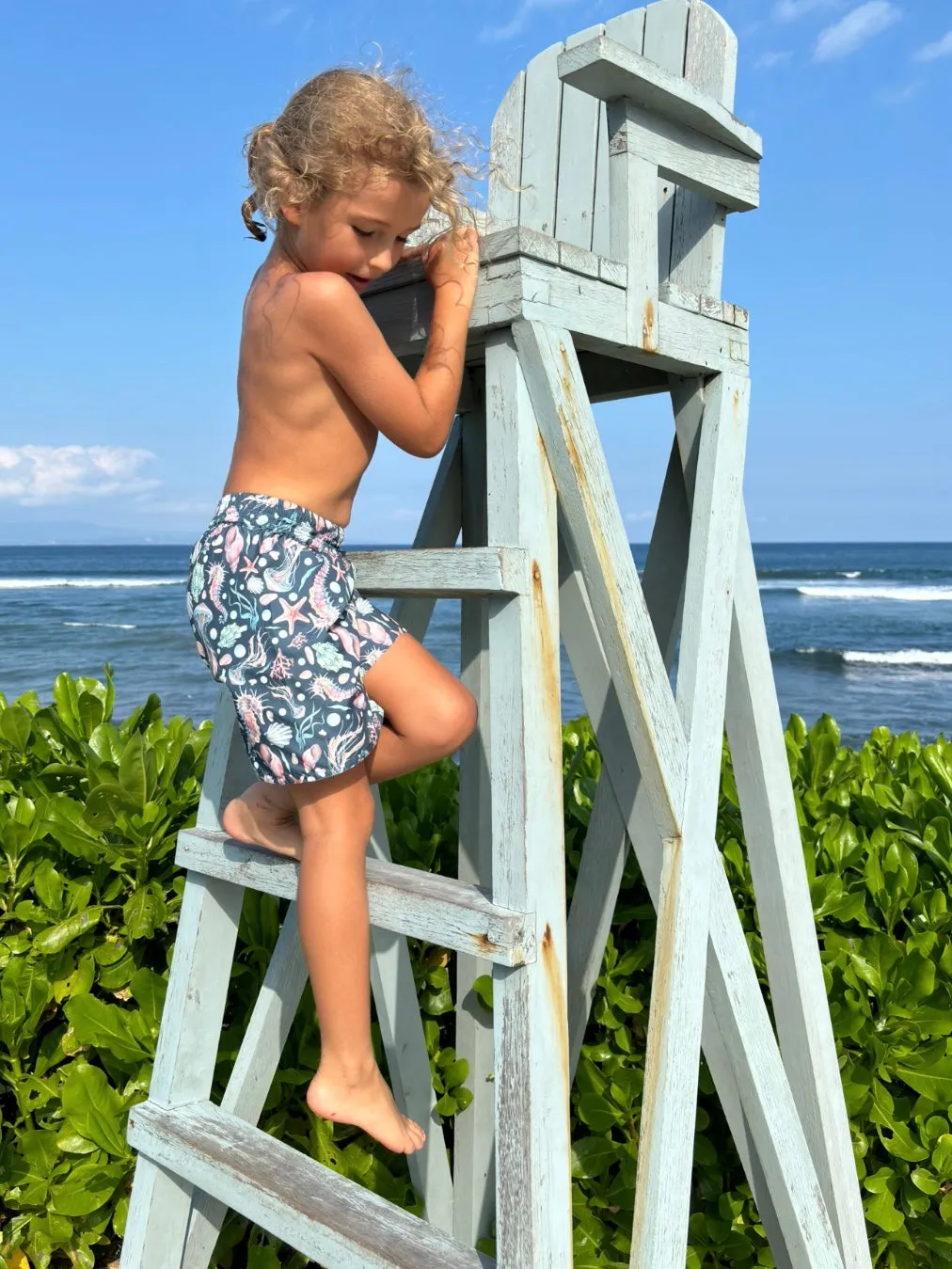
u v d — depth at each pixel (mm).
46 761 3018
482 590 1544
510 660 1553
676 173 1846
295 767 1581
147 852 2623
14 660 25969
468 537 2412
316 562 1650
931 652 27828
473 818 2408
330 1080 1655
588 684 2029
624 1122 2461
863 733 18062
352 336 1601
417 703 1612
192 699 20500
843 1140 2080
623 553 1658
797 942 2090
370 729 1610
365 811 1669
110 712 3162
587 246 2383
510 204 2578
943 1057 2289
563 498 1613
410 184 1590
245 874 1875
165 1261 1926
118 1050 2396
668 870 1756
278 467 1715
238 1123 1897
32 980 2475
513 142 2576
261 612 1620
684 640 1862
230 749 2055
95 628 31641
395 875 1723
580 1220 2371
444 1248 1524
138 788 2559
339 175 1546
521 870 1497
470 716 1636
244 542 1669
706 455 1953
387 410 1630
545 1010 1493
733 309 1994
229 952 2047
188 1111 1944
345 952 1630
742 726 2082
